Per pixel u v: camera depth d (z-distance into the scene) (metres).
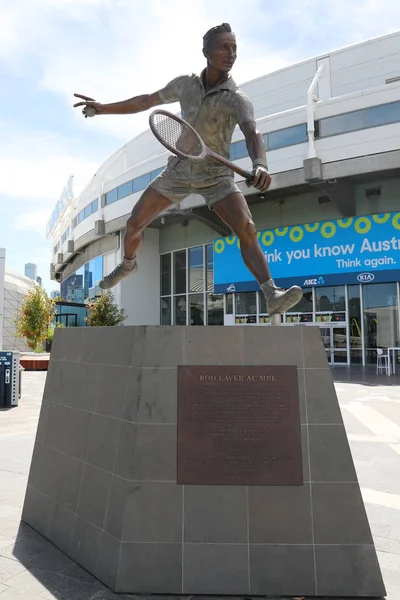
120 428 3.16
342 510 2.94
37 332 30.05
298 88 21.97
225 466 3.00
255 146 3.42
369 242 18.78
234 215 3.68
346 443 3.01
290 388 3.08
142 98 3.94
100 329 3.58
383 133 17.42
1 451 6.69
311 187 20.12
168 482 2.98
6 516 4.25
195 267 26.59
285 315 21.03
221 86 3.59
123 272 4.24
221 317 24.75
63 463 3.72
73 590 2.91
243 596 2.87
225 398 3.06
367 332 19.19
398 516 4.16
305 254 20.34
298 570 2.89
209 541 2.92
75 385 3.77
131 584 2.87
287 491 2.97
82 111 4.06
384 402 10.52
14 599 2.79
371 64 20.23
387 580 3.06
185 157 3.17
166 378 3.09
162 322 28.50
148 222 4.01
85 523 3.31
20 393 12.52
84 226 32.81
